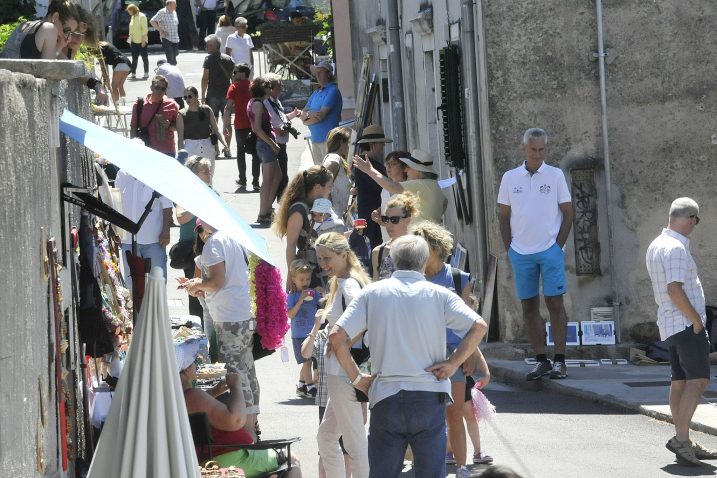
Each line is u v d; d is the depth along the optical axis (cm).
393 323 1218
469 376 1514
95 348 1292
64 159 1173
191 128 3509
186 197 1047
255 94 3409
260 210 3394
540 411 1905
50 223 1022
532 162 2095
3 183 792
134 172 1047
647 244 2330
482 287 2402
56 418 1045
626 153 2325
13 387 813
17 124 848
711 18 2312
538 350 2112
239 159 3869
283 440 1309
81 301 1252
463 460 1470
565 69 2314
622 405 1892
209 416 1315
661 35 2312
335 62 4919
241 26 5594
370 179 2541
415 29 3103
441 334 1226
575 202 2330
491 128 2323
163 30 5838
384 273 1541
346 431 1347
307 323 1866
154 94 3338
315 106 3562
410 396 1208
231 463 1297
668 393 1944
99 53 2322
